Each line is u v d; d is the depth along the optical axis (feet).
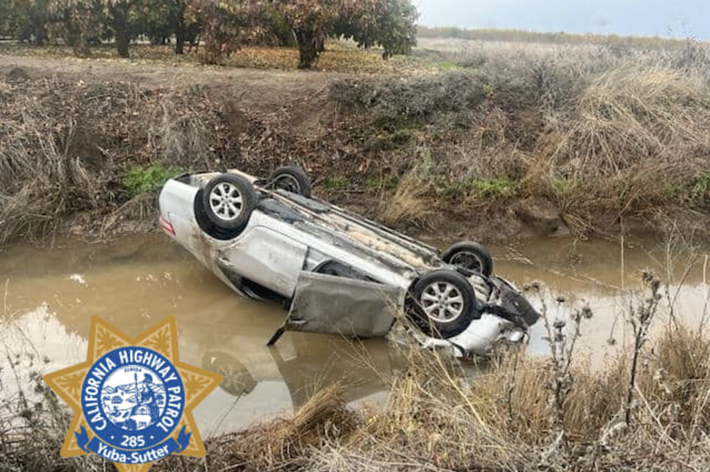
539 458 12.84
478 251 24.17
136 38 46.16
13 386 17.40
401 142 35.45
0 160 29.68
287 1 39.22
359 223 24.62
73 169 31.14
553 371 14.71
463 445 13.61
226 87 35.83
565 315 23.81
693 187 35.09
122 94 34.12
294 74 38.55
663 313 23.38
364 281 20.30
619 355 17.83
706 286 27.91
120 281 25.58
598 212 34.14
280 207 23.44
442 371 17.98
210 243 23.24
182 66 39.55
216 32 39.68
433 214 32.86
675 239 32.91
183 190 24.00
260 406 17.67
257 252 22.49
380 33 42.01
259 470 13.93
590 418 14.79
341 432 15.66
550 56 42.83
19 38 43.09
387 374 19.57
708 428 14.70
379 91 36.50
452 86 37.63
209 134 33.86
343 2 39.24
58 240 28.89
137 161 32.42
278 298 23.88
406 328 20.12
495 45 50.88
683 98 39.34
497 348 19.74
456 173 34.19
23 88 33.17
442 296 20.62
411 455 13.41
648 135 36.22
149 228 30.35
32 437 13.39
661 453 12.53
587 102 37.96
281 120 35.19
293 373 19.62
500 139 36.04
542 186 34.32
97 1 39.42
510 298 21.88
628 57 43.14
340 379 19.17
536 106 38.32
